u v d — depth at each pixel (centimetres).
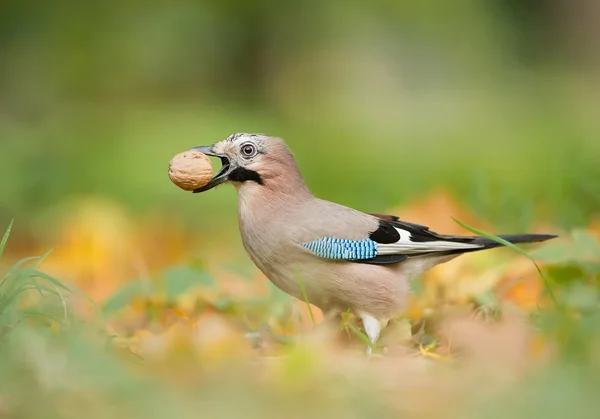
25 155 1875
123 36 2517
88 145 2123
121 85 2564
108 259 1359
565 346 612
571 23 3625
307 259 795
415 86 3000
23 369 545
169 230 1611
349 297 802
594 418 473
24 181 1808
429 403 521
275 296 897
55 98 2448
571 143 1628
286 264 804
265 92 2836
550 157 1886
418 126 2669
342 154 2264
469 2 3012
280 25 2788
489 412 491
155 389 530
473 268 1004
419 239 819
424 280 963
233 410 509
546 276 884
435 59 3044
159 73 2650
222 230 1712
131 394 521
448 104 2966
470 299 870
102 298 1089
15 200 1753
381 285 799
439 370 604
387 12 2808
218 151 824
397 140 2477
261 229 807
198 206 1850
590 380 518
